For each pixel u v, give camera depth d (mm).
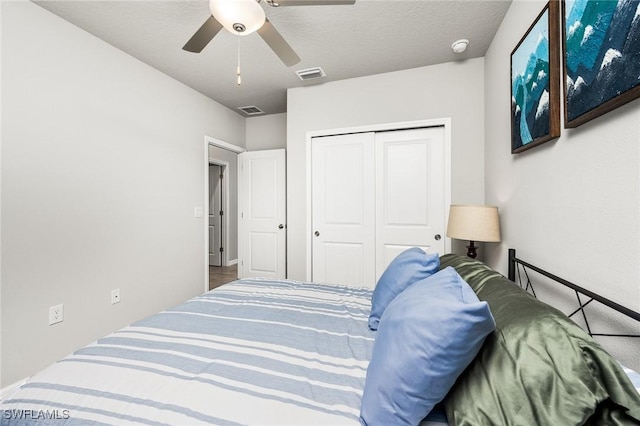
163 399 763
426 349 637
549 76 1206
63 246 1980
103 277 2242
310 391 811
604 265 910
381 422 665
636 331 787
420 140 2742
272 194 3883
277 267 3861
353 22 2008
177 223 2967
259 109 3836
